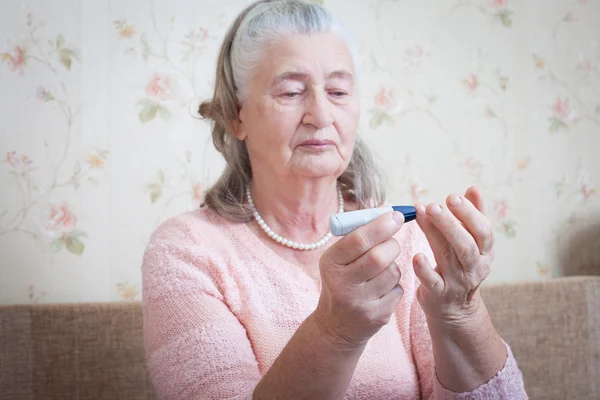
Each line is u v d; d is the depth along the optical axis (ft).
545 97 5.37
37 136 4.27
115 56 4.42
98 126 4.39
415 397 2.68
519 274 5.28
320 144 2.56
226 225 2.83
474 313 2.22
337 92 2.59
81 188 4.36
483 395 2.34
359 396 2.54
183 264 2.60
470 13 5.16
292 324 2.58
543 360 4.38
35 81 4.26
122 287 4.46
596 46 5.43
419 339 2.75
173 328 2.41
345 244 1.77
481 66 5.19
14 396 3.68
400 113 4.97
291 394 1.96
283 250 2.78
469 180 5.17
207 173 4.62
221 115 2.91
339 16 4.80
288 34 2.53
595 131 5.48
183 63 4.56
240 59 2.67
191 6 4.57
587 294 4.51
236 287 2.62
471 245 1.94
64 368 3.77
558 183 5.40
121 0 4.42
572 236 5.43
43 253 4.29
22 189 4.24
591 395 4.45
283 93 2.53
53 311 3.79
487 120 5.21
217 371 2.26
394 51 4.95
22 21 4.23
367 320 1.84
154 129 4.50
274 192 2.74
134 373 3.85
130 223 4.47
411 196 5.00
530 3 5.31
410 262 2.87
